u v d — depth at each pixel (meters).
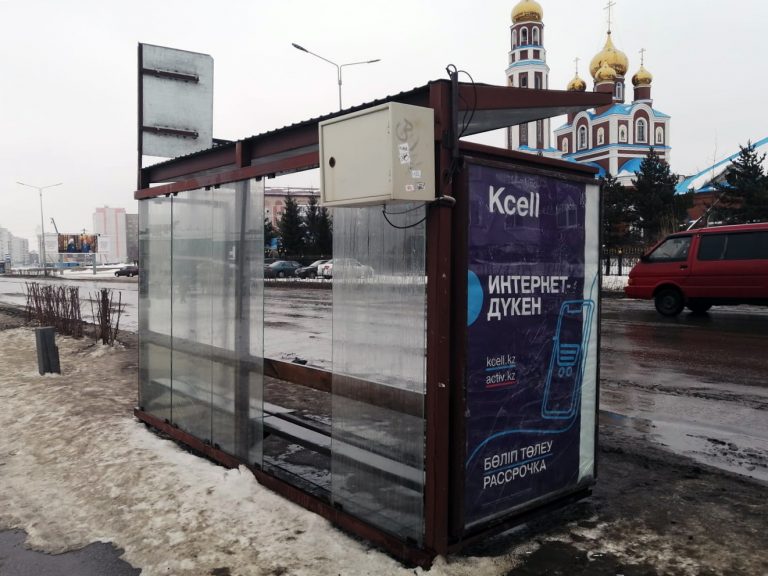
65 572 3.25
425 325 3.03
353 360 3.46
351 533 3.46
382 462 3.30
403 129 2.76
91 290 30.73
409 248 3.09
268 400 6.88
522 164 3.34
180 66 6.68
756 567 3.12
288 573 3.08
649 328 12.49
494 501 3.26
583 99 3.51
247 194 4.28
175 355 5.22
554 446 3.56
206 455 4.80
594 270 3.76
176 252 5.17
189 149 6.73
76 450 5.09
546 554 3.25
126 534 3.61
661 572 3.08
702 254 13.90
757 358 9.09
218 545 3.39
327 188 3.11
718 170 45.81
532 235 3.36
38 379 8.06
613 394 7.02
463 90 3.06
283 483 3.98
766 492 4.14
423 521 3.08
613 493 4.11
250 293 4.27
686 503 3.95
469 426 3.10
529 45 67.06
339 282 3.52
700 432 5.54
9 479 4.57
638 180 35.91
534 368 3.41
